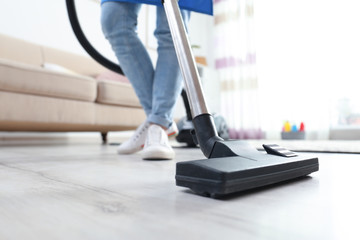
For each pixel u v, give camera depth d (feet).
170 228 0.88
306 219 0.98
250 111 12.03
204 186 1.30
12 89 5.23
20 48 7.77
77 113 6.26
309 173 1.86
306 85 10.57
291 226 0.91
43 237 0.81
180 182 1.42
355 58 9.66
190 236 0.82
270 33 11.59
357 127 9.69
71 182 1.71
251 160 1.50
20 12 8.48
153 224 0.92
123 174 2.04
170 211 1.08
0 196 1.34
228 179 1.23
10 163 2.70
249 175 1.34
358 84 9.63
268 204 1.19
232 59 12.74
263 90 11.73
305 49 10.63
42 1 8.96
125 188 1.53
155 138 3.13
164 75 3.22
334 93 10.03
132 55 3.30
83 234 0.83
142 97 3.51
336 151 4.37
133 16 3.24
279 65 11.30
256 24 12.07
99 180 1.79
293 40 10.95
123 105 7.34
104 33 3.34
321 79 10.23
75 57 9.12
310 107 10.43
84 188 1.53
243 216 1.02
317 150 4.50
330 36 10.09
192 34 13.75
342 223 0.94
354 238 0.80
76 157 3.30
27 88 5.40
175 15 2.02
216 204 1.19
